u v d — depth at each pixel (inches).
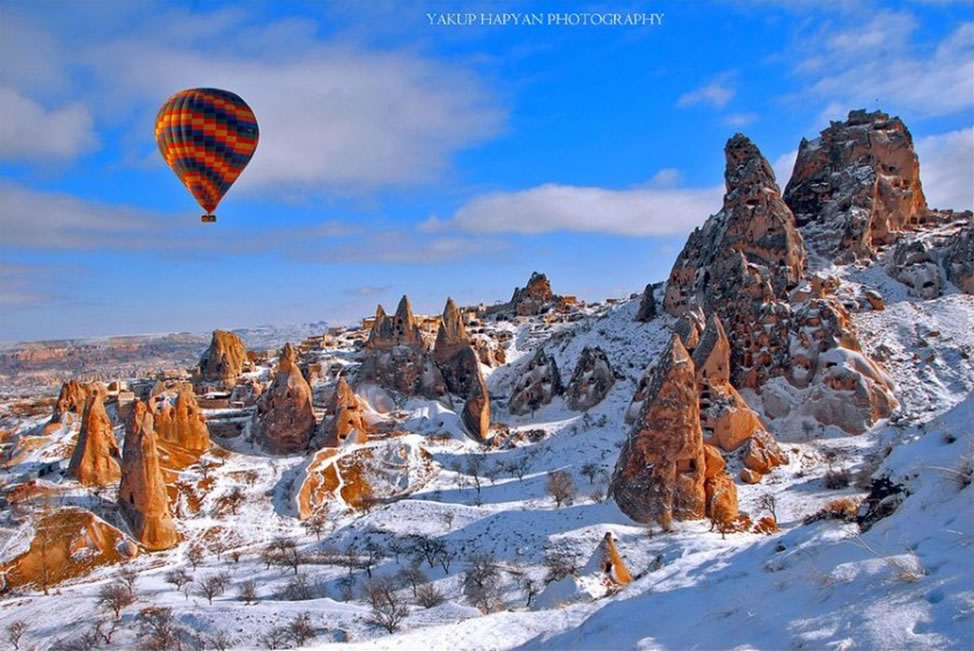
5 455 3809.1
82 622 2194.9
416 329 4616.1
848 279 4525.1
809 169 5206.7
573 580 1566.2
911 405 3533.5
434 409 4173.2
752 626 621.9
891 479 822.5
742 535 2380.7
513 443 3890.3
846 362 3617.1
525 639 855.7
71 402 4360.2
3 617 2341.3
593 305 6658.5
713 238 4670.3
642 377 3855.8
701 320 4028.1
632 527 2568.9
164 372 6358.3
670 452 2650.1
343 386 3900.1
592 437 3745.1
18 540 2778.1
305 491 3312.0
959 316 4060.0
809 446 3371.1
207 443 3804.1
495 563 2427.4
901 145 5068.9
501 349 5452.8
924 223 5226.4
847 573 628.4
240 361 5374.0
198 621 2089.1
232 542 2997.0
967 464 711.7
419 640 897.5
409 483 3442.4
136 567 2741.1
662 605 794.8
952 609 504.7
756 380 3848.4
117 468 3353.8
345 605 2156.7
